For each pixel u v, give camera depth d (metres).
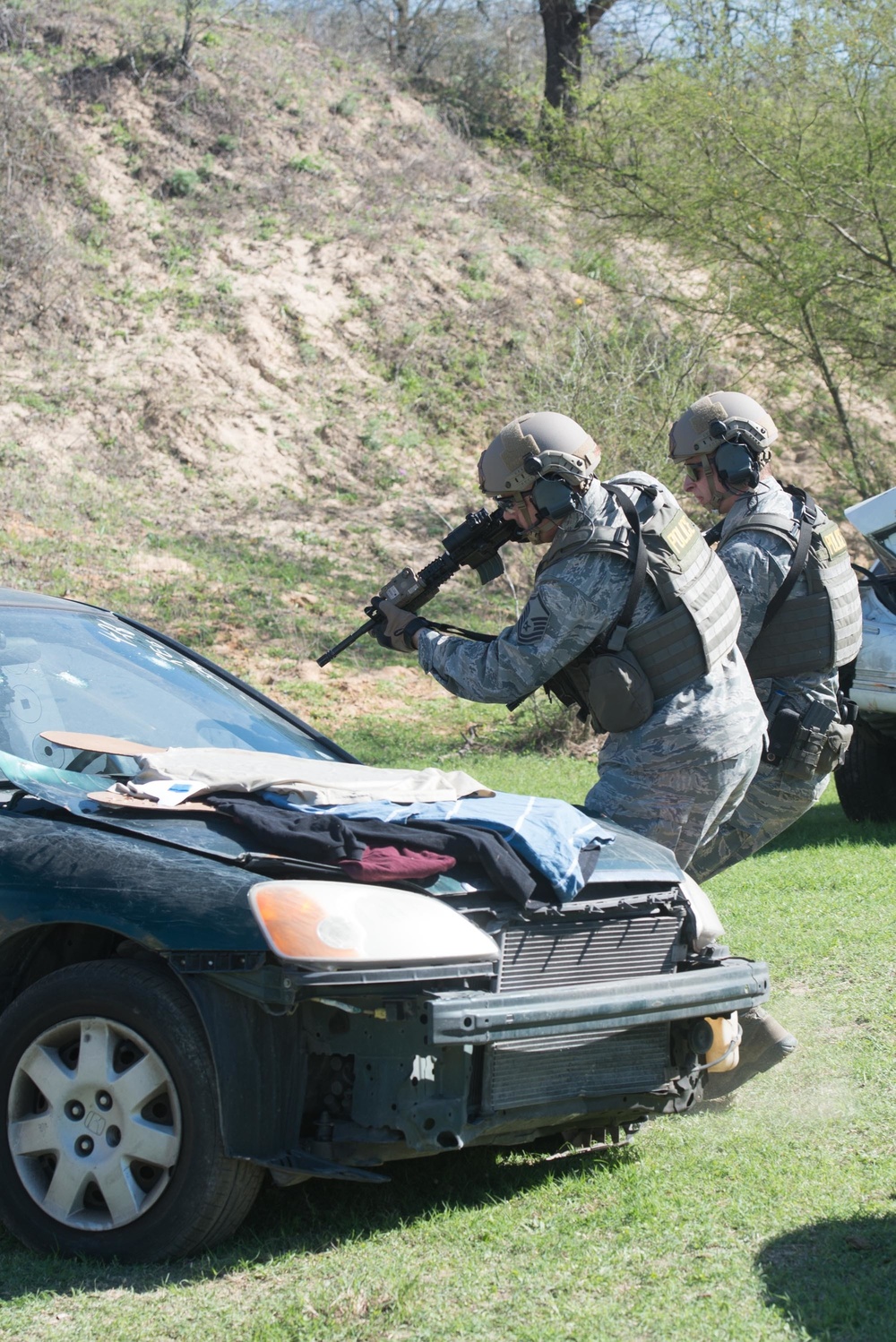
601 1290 7.83
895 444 46.97
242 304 52.28
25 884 8.83
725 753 10.95
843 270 40.31
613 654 10.80
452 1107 8.40
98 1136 8.51
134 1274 8.21
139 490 44.91
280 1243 8.58
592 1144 10.24
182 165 57.19
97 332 49.59
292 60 66.50
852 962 14.86
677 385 34.03
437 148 65.44
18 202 51.06
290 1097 8.34
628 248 50.94
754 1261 8.16
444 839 9.03
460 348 54.25
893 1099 11.05
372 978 8.03
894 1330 7.24
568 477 10.64
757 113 39.69
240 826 9.04
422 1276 8.06
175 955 8.27
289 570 42.56
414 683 37.38
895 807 23.73
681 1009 9.35
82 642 11.84
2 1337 7.39
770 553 12.59
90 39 59.53
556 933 9.14
